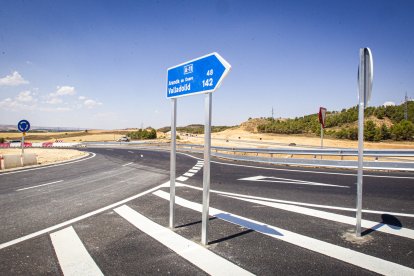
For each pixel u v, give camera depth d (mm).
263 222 5152
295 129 129000
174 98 4613
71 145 53125
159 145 49156
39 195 7797
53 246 4062
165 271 3262
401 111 154375
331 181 9859
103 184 9641
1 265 3463
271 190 8344
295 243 4102
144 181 10297
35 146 53406
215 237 4375
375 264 3404
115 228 4863
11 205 6625
